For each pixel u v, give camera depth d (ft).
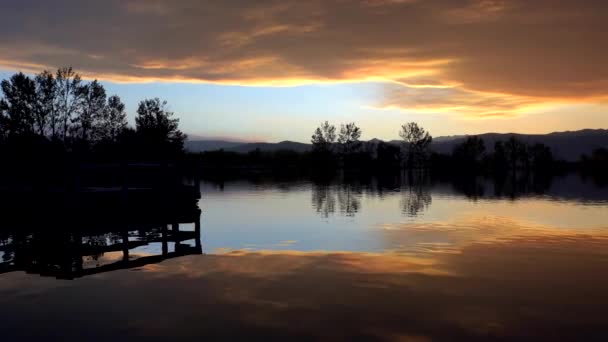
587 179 234.17
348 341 20.56
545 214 71.10
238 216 69.56
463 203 90.84
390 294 27.50
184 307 25.13
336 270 33.65
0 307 25.31
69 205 61.57
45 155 124.77
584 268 34.14
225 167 373.40
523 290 28.35
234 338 20.85
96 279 31.35
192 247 43.70
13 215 65.72
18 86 127.13
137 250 43.86
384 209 78.79
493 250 41.32
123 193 66.13
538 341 20.63
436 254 39.50
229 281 30.60
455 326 22.34
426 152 392.47
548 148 404.16
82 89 138.00
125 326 22.34
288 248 42.78
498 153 395.96
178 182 79.71
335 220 63.82
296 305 25.44
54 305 25.61
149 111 185.98
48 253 42.29
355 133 380.58
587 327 22.22
